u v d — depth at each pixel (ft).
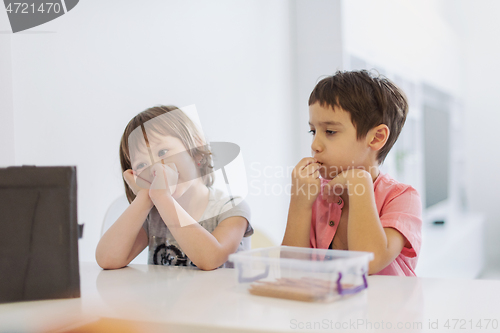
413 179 8.96
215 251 2.39
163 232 3.05
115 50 3.88
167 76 4.58
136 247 2.84
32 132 3.07
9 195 1.59
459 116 11.28
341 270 1.48
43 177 1.60
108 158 3.78
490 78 11.07
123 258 2.40
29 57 3.05
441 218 9.11
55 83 3.27
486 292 1.55
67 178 1.61
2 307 1.51
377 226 2.35
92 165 3.60
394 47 8.46
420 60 9.12
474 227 9.18
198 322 1.24
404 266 2.79
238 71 5.94
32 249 1.59
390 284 1.69
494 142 11.03
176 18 4.74
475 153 11.22
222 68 5.58
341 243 2.90
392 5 8.29
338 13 7.13
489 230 11.06
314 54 7.39
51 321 1.40
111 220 3.37
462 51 11.32
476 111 11.21
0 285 1.55
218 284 1.76
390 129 2.93
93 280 1.94
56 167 1.61
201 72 5.16
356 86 2.74
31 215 1.59
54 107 3.26
